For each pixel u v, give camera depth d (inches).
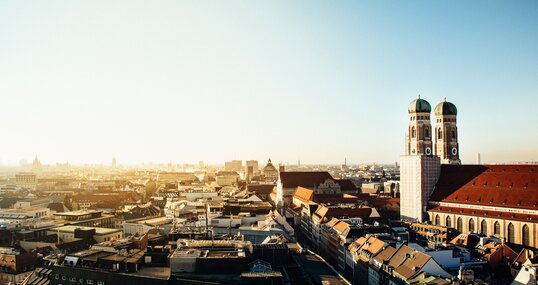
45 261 7204.7
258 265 5462.6
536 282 5610.2
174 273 5374.0
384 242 7062.0
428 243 7785.4
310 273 6235.2
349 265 7790.4
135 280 5354.3
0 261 7396.7
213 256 5506.9
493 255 7042.3
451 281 5472.4
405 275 5866.1
